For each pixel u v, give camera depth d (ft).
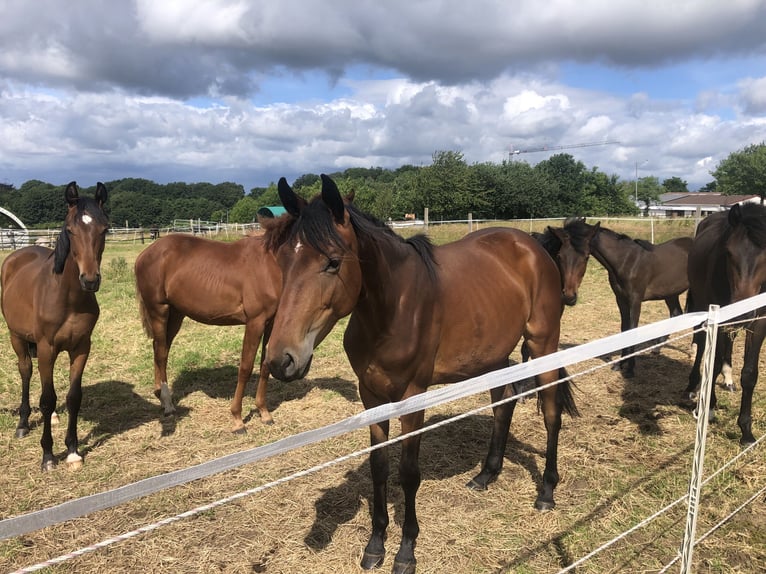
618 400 17.54
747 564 9.36
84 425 16.11
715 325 7.36
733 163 175.11
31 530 3.41
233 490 12.23
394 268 8.55
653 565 9.34
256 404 16.53
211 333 27.50
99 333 26.99
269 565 9.66
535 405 17.25
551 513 11.06
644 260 21.90
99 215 12.75
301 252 7.22
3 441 14.89
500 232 12.00
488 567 9.46
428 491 12.03
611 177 203.41
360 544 10.22
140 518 11.18
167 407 16.87
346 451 14.14
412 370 8.86
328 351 24.14
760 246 13.25
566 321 29.27
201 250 16.83
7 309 14.56
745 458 13.05
